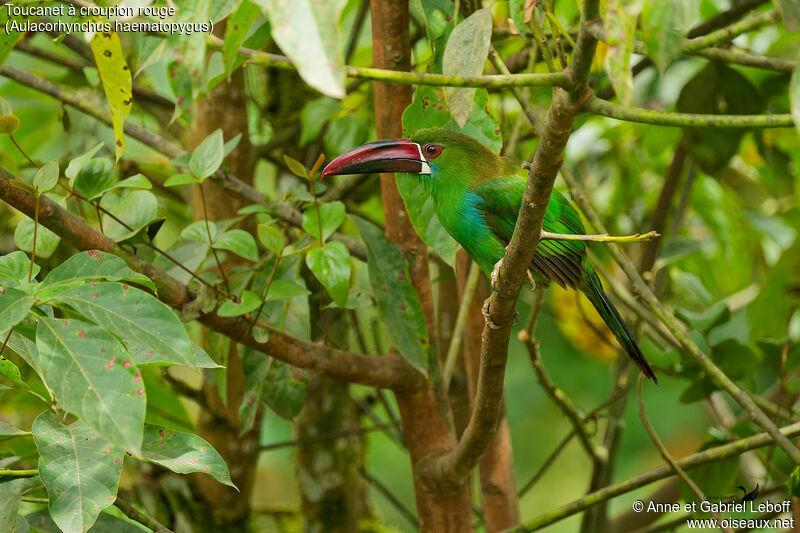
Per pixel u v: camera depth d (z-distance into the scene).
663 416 16.00
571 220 8.36
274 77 10.66
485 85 4.23
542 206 4.69
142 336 4.50
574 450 16.86
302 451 10.43
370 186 10.83
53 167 5.59
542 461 16.81
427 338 7.12
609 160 11.98
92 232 6.05
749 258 12.21
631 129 11.45
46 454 5.06
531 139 10.56
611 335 12.24
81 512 4.90
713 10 10.02
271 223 7.86
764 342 8.63
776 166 10.27
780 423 9.25
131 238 6.94
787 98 10.09
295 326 7.65
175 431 5.41
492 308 5.50
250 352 7.38
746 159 11.75
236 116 9.02
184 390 9.46
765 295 9.74
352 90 9.58
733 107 8.88
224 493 9.74
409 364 7.55
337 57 3.37
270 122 10.60
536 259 8.32
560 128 4.23
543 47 5.48
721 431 8.12
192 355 4.50
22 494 5.47
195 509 9.78
